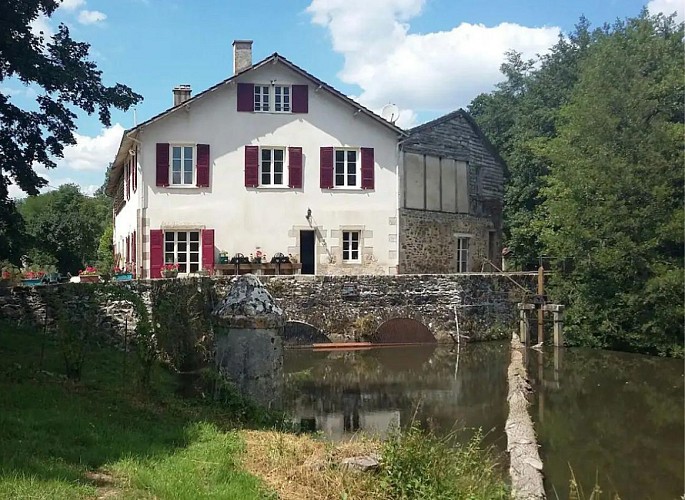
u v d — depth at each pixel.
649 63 23.84
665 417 11.52
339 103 21.41
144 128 19.95
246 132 20.72
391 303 19.16
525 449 8.72
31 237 14.02
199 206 20.33
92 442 6.16
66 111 13.20
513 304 21.34
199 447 6.64
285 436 7.75
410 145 22.67
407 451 6.65
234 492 5.25
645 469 8.69
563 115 25.42
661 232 18.91
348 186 21.52
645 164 19.73
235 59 22.53
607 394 13.43
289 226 20.97
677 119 21.72
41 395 7.62
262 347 9.13
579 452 9.45
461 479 6.54
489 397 12.62
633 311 19.34
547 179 24.58
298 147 21.08
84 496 4.69
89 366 10.55
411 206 22.52
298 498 5.51
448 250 23.98
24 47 11.55
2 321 13.08
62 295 13.09
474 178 25.89
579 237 20.44
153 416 7.88
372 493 5.84
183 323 13.10
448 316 19.64
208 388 9.62
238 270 19.53
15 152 13.05
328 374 14.93
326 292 18.67
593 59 23.83
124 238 25.17
